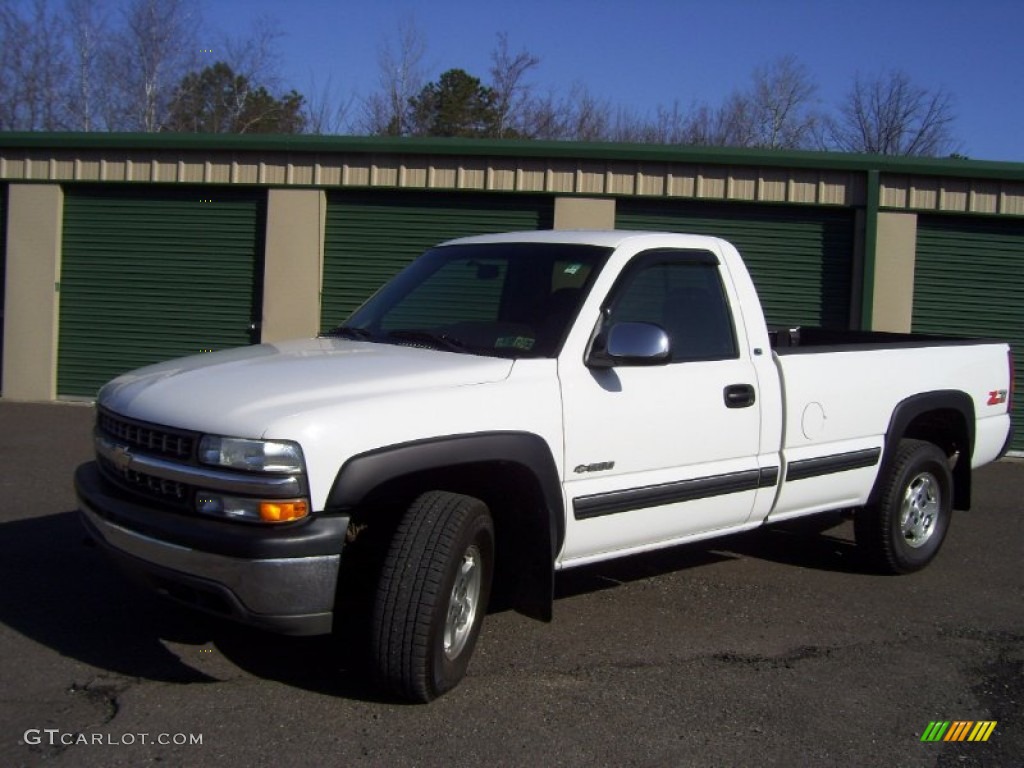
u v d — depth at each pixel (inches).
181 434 157.4
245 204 502.9
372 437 155.4
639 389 192.5
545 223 483.5
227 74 1075.9
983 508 347.9
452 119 1135.6
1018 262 468.4
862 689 183.8
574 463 182.4
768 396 216.5
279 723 159.6
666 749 156.4
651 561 263.6
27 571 231.5
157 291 513.0
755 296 224.1
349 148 482.3
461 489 181.3
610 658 193.5
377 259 494.6
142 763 145.7
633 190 472.1
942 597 242.2
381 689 166.6
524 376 177.5
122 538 162.1
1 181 513.7
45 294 514.9
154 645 190.2
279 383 163.5
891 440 245.9
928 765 155.6
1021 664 199.2
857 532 254.8
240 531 150.6
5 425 439.5
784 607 229.8
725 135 1177.4
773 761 154.3
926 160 458.3
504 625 209.5
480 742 155.7
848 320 474.9
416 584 159.2
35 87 991.0
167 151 499.5
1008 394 287.9
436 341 193.0
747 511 216.8
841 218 473.7
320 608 152.8
